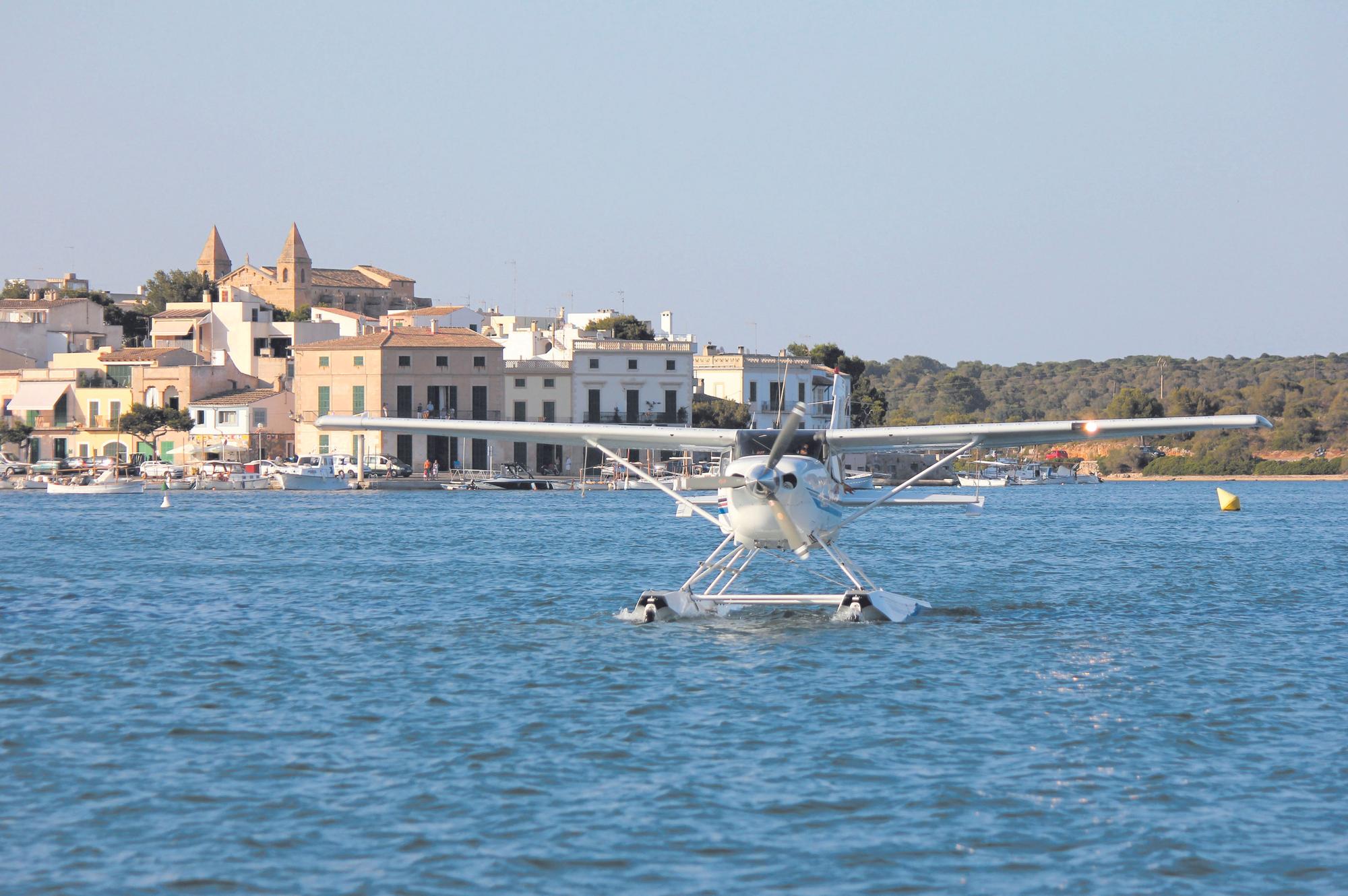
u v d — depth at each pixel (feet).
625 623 248.73
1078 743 156.15
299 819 127.85
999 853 120.16
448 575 352.69
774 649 215.72
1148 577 360.48
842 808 131.64
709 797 134.62
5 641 225.97
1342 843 122.72
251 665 203.62
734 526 227.61
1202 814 130.52
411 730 160.97
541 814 129.29
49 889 111.55
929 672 197.77
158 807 131.03
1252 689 187.62
